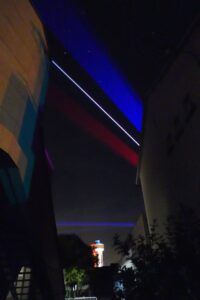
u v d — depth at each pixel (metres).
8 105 9.55
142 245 7.65
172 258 6.81
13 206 9.61
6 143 8.73
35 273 11.88
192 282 6.11
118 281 7.48
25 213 9.74
